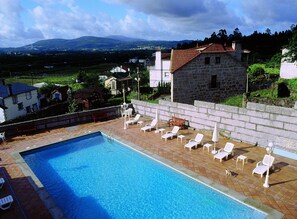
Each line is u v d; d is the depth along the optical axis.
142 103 20.47
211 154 12.95
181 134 16.14
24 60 169.75
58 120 18.67
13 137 16.58
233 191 9.51
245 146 13.79
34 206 9.00
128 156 14.34
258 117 13.48
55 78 95.81
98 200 10.18
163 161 12.27
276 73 40.97
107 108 20.66
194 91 29.56
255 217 8.44
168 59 46.41
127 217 9.10
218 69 30.41
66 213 9.43
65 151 15.26
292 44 28.67
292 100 21.45
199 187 10.43
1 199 8.83
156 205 9.70
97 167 13.08
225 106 14.80
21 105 43.03
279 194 9.26
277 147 12.96
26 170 11.87
